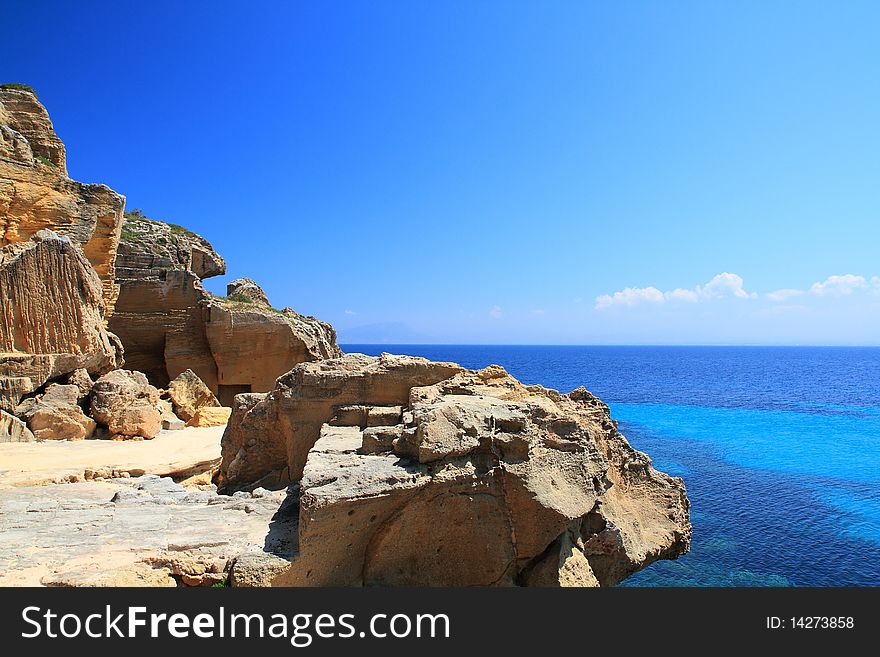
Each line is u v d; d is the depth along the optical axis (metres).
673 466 41.56
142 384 28.20
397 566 9.68
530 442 10.48
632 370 166.25
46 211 28.53
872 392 102.69
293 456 13.00
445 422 10.05
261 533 9.35
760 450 47.94
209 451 21.95
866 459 44.66
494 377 13.70
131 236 39.84
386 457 10.16
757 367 189.62
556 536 10.25
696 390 104.69
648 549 12.62
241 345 35.88
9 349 23.44
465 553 10.03
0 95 30.02
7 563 8.09
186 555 8.41
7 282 23.45
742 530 27.62
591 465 11.31
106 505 11.09
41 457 19.50
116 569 7.91
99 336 26.25
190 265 43.75
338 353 43.25
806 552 24.86
